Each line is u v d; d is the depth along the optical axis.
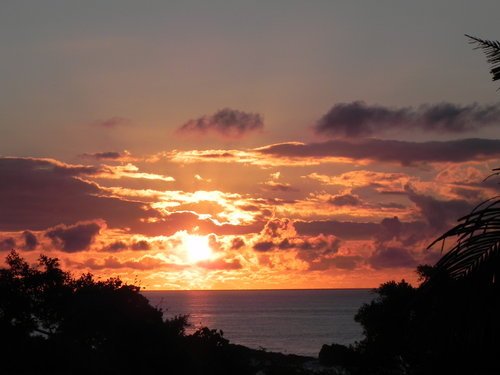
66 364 56.97
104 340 60.84
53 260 62.12
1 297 58.75
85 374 57.03
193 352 62.56
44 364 56.59
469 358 14.30
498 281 9.59
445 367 14.60
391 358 39.91
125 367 59.62
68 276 62.88
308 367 95.31
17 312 59.44
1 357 55.91
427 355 14.83
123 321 60.53
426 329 10.08
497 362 14.21
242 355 67.50
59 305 60.34
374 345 40.09
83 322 60.41
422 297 10.15
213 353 63.72
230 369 64.12
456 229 10.05
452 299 9.78
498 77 11.38
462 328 9.70
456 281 9.81
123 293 62.47
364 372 42.28
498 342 9.98
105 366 58.03
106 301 61.06
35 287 60.31
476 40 11.56
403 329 11.17
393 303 37.81
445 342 9.91
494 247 9.78
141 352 59.69
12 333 57.84
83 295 61.31
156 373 59.91
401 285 40.69
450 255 9.96
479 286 9.64
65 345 57.69
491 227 9.92
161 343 60.22
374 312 40.19
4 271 60.59
